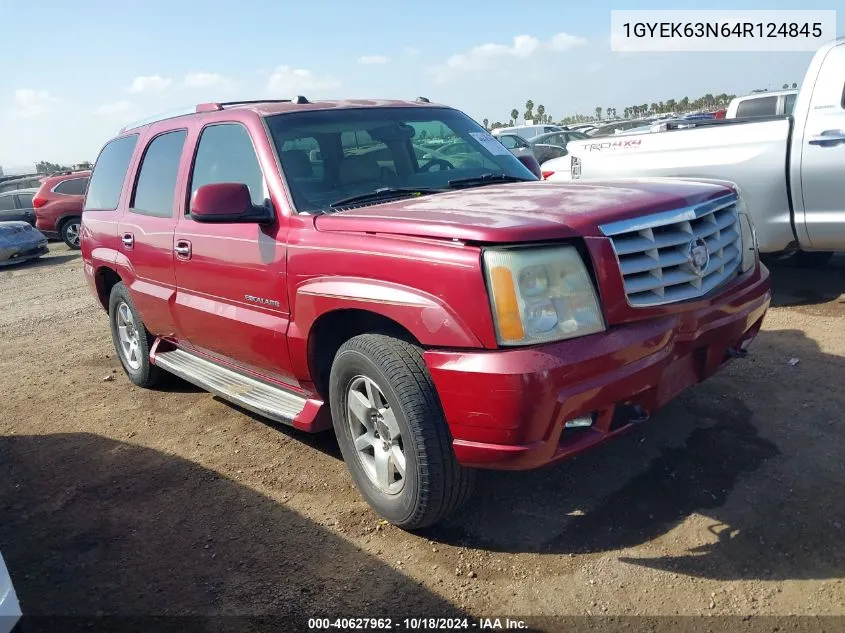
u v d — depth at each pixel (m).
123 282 5.32
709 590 2.67
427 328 2.80
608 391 2.71
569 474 3.57
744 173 5.90
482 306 2.64
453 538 3.17
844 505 3.06
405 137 4.24
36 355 7.10
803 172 5.58
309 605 2.83
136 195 5.11
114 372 6.26
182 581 3.07
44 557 3.36
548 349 2.63
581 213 2.83
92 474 4.21
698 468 3.48
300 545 3.24
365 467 3.37
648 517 3.15
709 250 3.14
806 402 4.03
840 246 5.72
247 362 4.13
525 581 2.84
